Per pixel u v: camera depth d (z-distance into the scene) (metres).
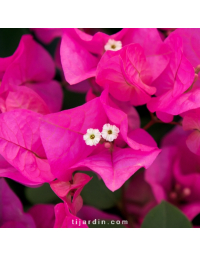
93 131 0.25
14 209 0.26
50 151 0.24
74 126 0.25
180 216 0.25
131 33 0.26
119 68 0.24
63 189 0.25
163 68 0.26
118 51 0.24
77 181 0.25
